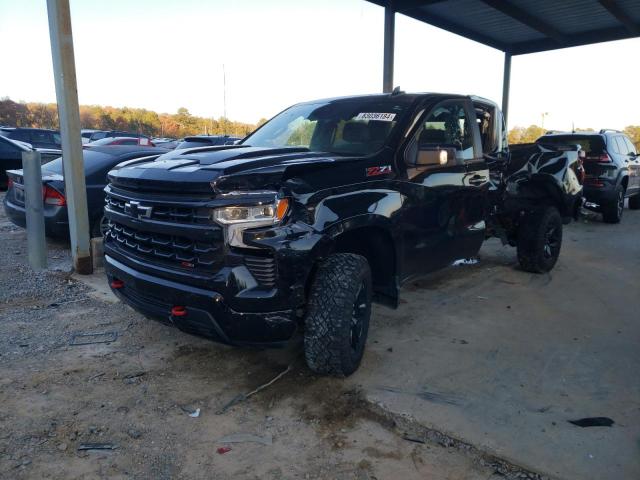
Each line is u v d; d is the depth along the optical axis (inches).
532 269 261.0
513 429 122.6
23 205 278.8
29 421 123.0
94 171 275.6
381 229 152.0
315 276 135.9
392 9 422.9
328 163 139.5
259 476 106.5
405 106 177.5
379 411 129.4
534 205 263.7
